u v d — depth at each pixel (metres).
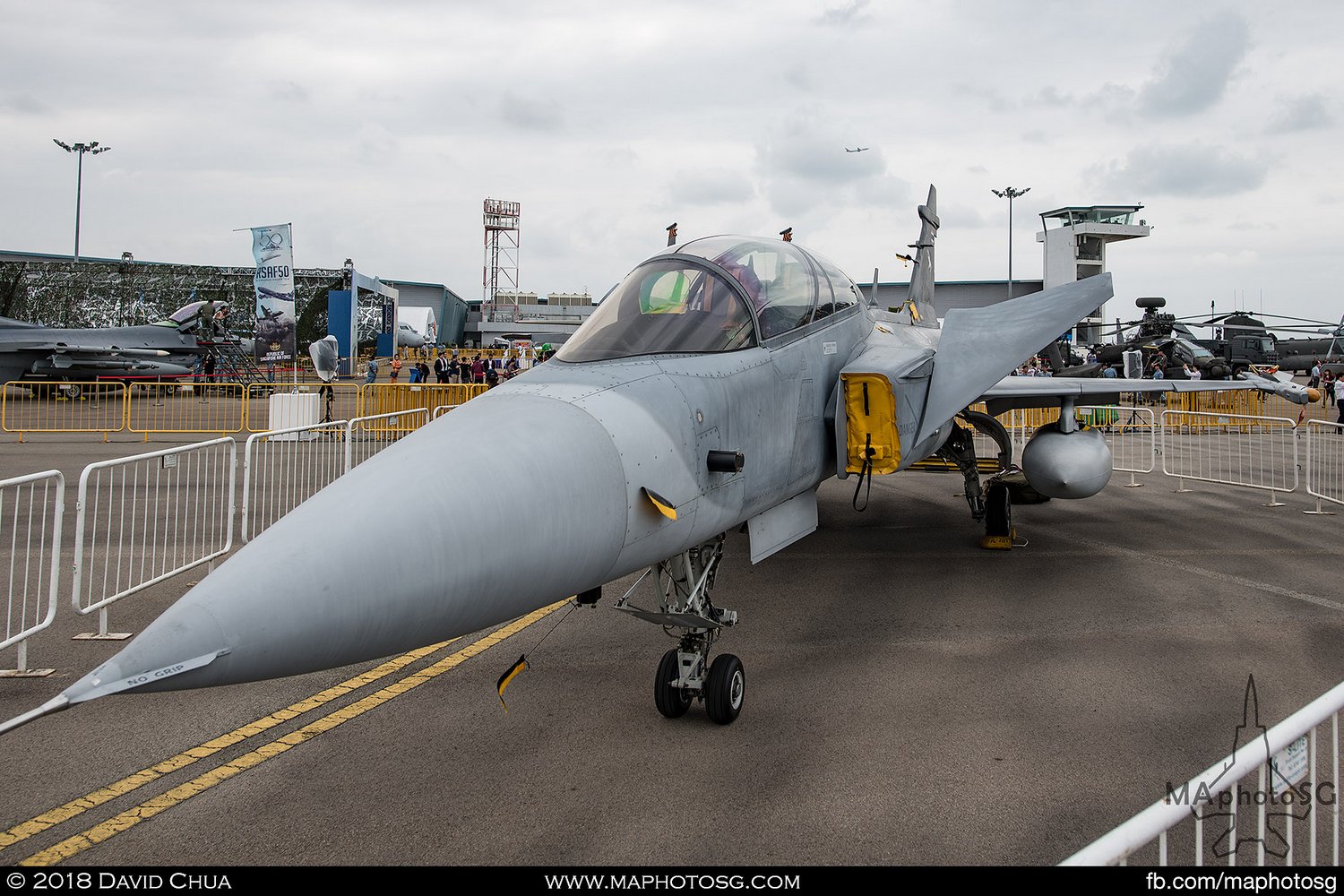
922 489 14.23
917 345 7.56
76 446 18.70
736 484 5.02
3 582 7.86
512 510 3.43
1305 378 52.59
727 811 4.06
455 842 3.80
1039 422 21.62
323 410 26.11
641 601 7.91
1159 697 5.45
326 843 3.80
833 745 4.78
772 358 5.55
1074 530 11.00
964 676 5.86
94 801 4.20
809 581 8.55
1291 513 12.06
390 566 3.04
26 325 33.44
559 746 4.80
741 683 5.21
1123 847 2.23
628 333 5.02
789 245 6.85
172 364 35.44
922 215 13.19
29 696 5.51
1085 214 62.84
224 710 5.36
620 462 4.00
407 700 5.52
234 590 2.78
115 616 7.11
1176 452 18.89
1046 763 4.53
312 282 58.66
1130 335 48.94
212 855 3.71
